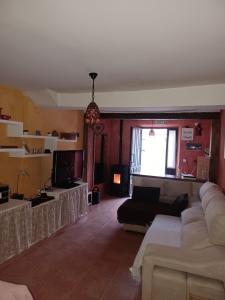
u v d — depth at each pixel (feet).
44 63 8.27
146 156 25.45
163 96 11.73
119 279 9.08
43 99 13.35
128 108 12.88
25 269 9.51
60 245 11.80
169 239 9.46
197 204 12.26
